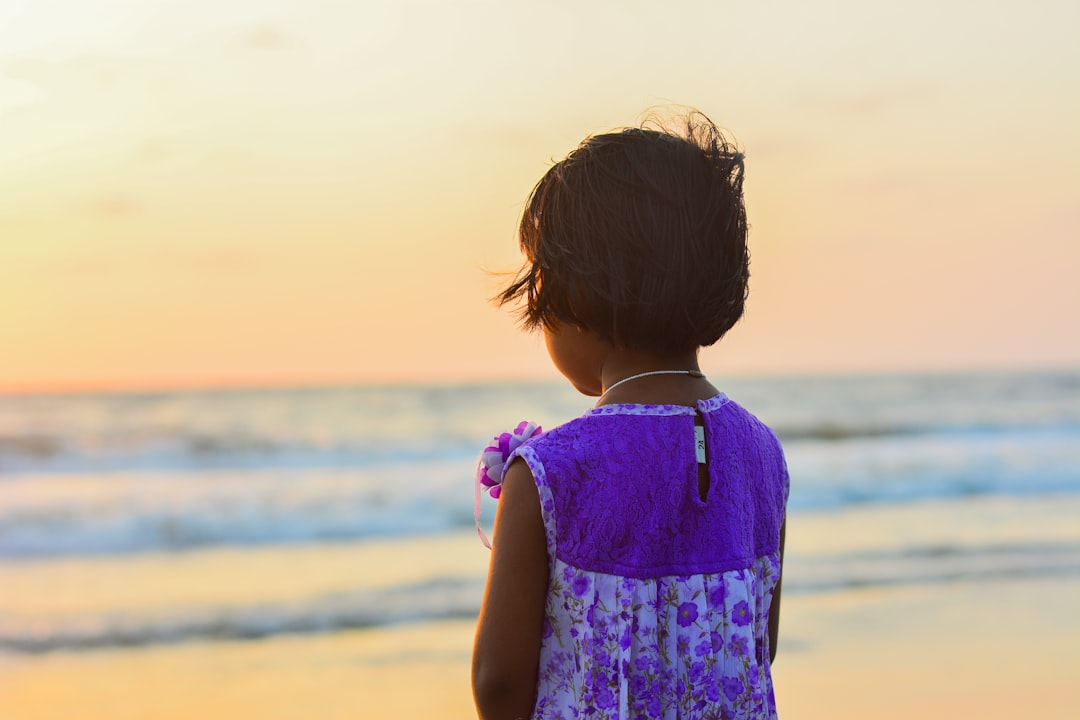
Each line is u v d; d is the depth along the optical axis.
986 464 20.97
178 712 6.69
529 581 1.29
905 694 6.41
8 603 10.32
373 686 7.20
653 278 1.35
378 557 12.59
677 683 1.29
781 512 1.51
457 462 21.73
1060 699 6.33
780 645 7.53
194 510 16.44
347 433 27.08
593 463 1.30
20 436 25.47
